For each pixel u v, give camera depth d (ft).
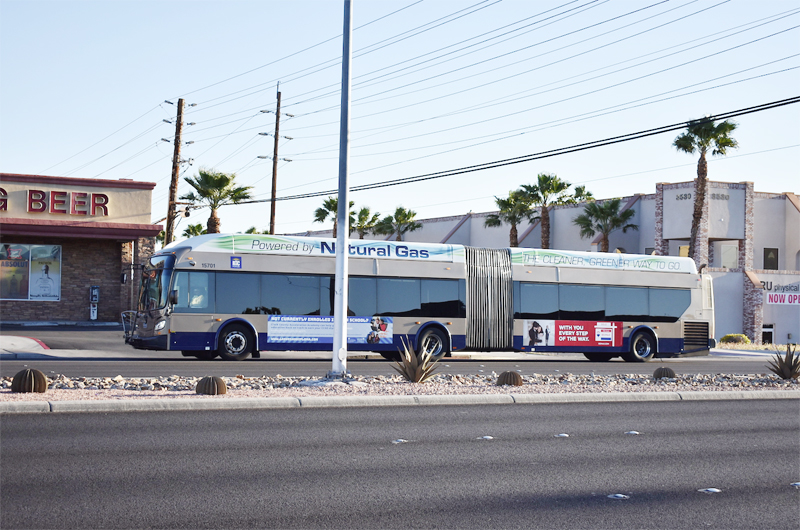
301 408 41.70
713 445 33.30
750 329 164.86
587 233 176.35
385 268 81.15
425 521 20.49
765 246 174.81
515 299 86.07
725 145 148.66
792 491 24.79
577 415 41.93
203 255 75.36
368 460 28.40
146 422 35.47
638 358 91.35
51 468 25.61
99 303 123.54
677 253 170.50
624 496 23.71
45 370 59.21
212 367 67.15
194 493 22.82
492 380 57.93
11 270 119.65
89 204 121.19
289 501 22.22
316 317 78.23
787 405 48.47
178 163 125.18
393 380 54.13
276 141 132.87
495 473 26.68
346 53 52.54
